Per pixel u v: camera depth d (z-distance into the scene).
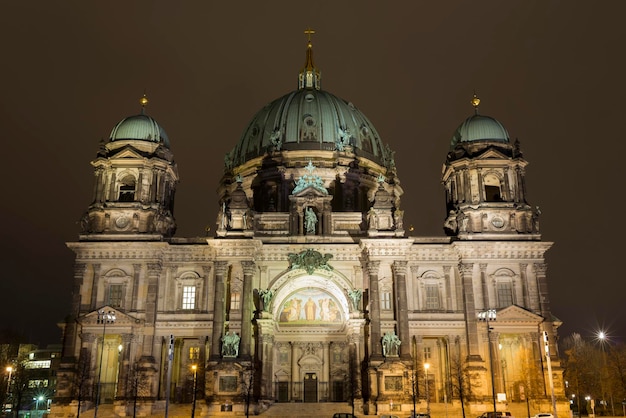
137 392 83.81
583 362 118.94
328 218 93.69
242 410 82.44
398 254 89.62
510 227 92.81
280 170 107.50
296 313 95.69
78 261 91.06
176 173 102.19
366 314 88.88
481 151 96.81
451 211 97.19
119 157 95.00
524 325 87.44
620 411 112.31
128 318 86.75
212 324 89.06
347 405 86.12
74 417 83.00
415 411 75.00
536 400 84.06
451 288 90.88
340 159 108.94
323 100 117.62
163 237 93.31
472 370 84.94
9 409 126.38
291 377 93.69
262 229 94.88
